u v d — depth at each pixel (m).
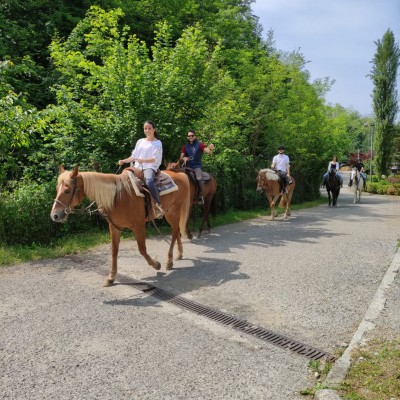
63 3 14.67
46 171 10.11
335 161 19.02
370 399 3.04
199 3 20.66
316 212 15.77
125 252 7.85
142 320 4.68
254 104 19.20
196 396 3.22
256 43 22.89
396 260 7.34
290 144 20.45
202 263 7.15
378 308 4.98
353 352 3.83
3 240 7.82
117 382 3.41
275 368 3.66
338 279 6.25
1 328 4.42
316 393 3.16
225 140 15.63
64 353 3.90
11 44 12.60
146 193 6.02
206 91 11.17
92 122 9.70
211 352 3.94
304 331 4.43
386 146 36.91
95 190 5.44
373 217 13.90
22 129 7.77
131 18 16.50
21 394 3.23
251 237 9.66
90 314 4.83
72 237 8.69
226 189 14.46
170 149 10.60
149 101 9.78
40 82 13.10
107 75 10.00
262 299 5.37
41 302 5.20
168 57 11.04
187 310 4.99
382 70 36.47
